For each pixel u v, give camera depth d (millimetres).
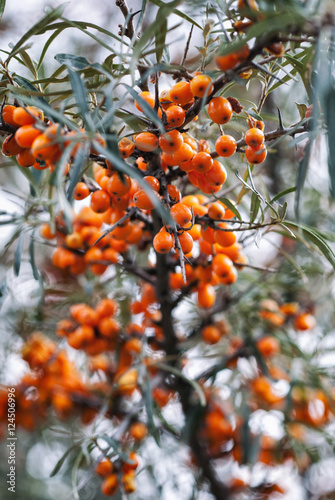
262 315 522
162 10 344
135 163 406
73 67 365
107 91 339
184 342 490
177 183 450
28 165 375
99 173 401
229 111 360
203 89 349
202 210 406
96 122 345
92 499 518
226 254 427
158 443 416
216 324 513
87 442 416
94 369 522
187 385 486
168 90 372
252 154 370
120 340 479
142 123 382
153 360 485
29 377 510
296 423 517
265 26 319
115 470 434
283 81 386
